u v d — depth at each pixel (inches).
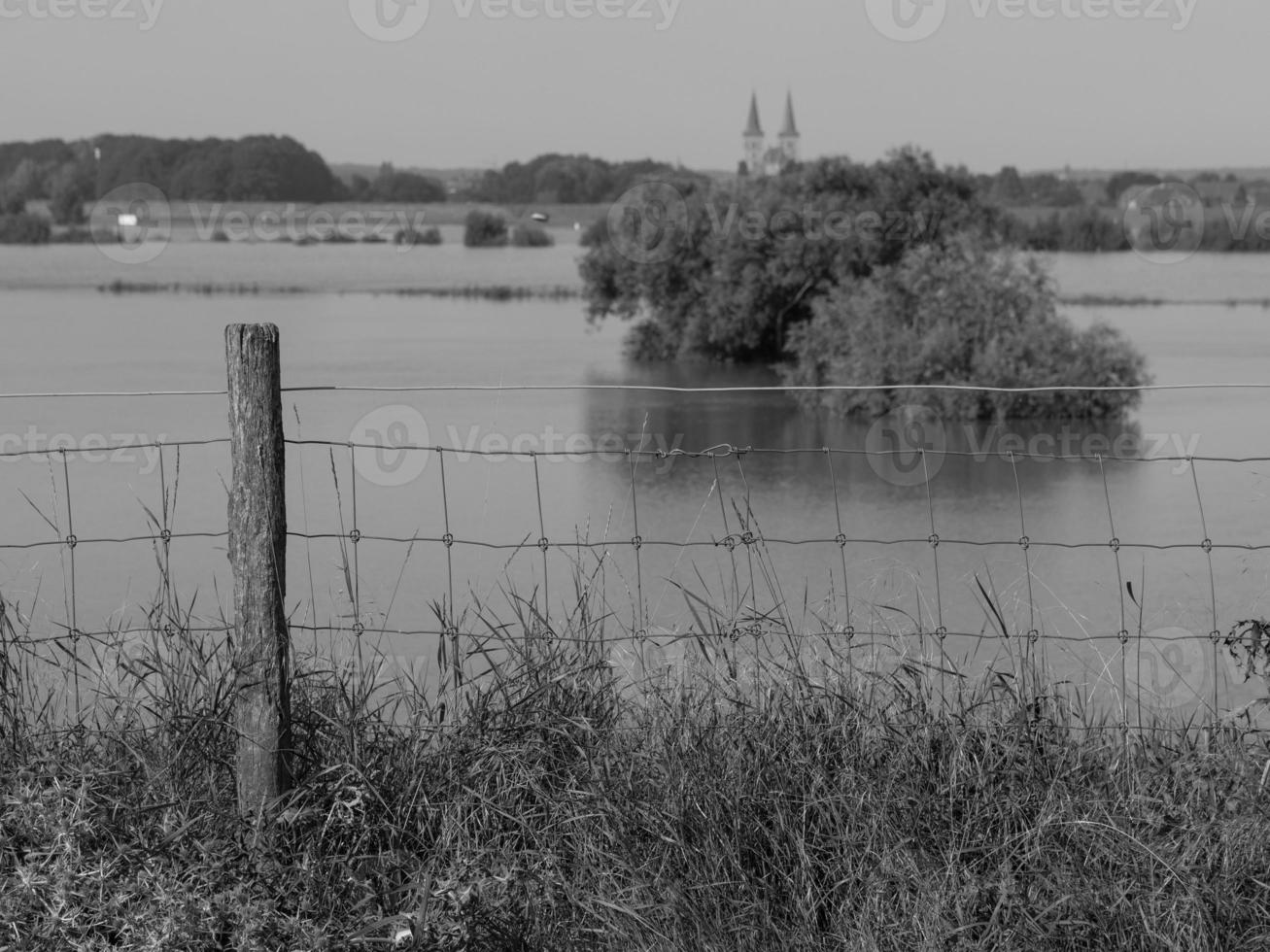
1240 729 326.0
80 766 296.7
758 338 2402.8
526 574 848.9
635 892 279.4
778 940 272.5
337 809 291.1
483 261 5674.2
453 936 258.8
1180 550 949.2
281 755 301.4
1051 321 1801.2
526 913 273.6
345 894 273.7
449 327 2930.6
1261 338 2514.8
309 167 5959.6
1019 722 315.9
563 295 3961.6
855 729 315.6
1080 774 308.2
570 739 313.3
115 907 258.8
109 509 1094.4
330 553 919.7
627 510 1146.0
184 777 309.6
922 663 342.3
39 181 6077.8
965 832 289.9
